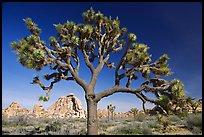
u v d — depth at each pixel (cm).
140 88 1084
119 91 1127
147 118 2236
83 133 1338
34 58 1048
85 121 2531
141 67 1100
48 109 4516
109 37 1210
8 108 4297
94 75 1146
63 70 1160
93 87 1135
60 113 4231
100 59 1183
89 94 1119
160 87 1042
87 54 1222
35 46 1089
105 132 1409
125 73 1123
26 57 1048
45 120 2350
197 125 1441
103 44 1207
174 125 1622
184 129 1440
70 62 1158
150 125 1548
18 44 1083
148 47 1134
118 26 1206
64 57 1128
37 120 2395
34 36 1082
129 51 1120
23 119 2041
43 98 1082
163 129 1428
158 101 1027
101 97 1127
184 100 988
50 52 1115
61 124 1925
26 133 1335
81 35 1152
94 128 1098
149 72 1084
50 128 1553
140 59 1084
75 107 4247
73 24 1131
